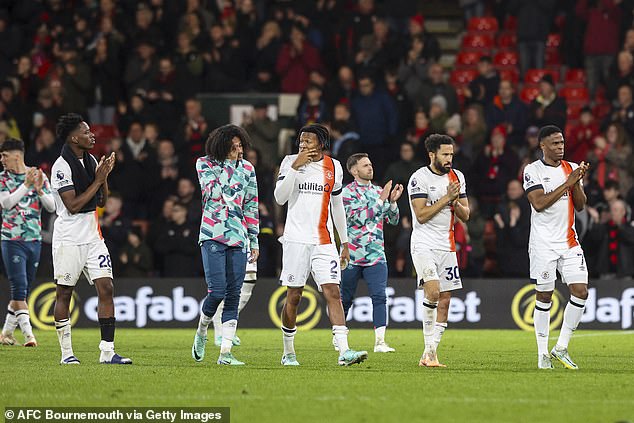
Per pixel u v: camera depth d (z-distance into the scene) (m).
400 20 84.25
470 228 65.81
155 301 64.81
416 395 28.59
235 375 33.56
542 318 37.28
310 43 82.31
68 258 36.84
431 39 80.69
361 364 38.69
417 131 73.31
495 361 40.72
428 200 37.56
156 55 83.44
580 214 65.44
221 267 36.41
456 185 36.28
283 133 76.19
